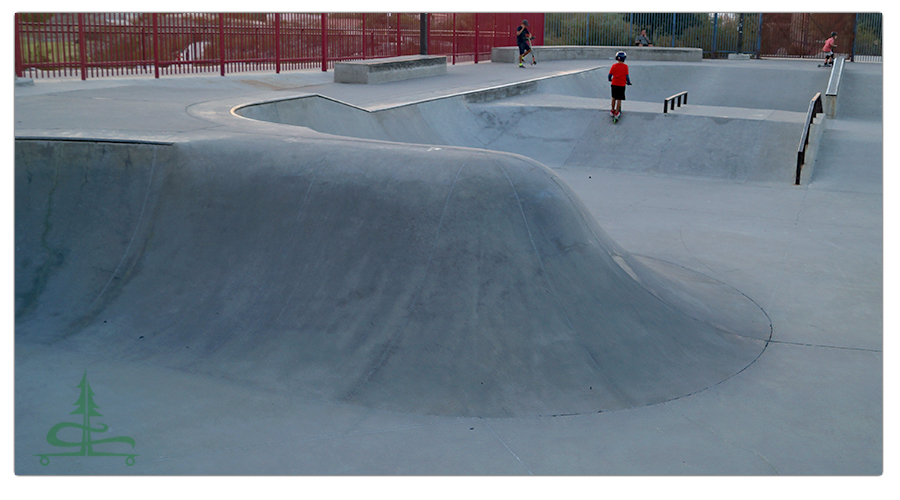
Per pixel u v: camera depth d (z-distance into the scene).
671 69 27.58
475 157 6.78
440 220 6.32
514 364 5.71
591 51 30.61
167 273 6.97
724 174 14.35
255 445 4.96
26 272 7.22
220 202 7.14
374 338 5.96
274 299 6.48
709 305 7.52
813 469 4.80
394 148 7.11
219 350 6.22
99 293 7.01
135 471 4.61
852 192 13.08
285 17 18.95
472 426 5.26
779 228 10.88
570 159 15.77
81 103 10.85
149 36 15.70
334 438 5.06
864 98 21.31
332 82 18.98
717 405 5.67
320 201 6.79
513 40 30.77
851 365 6.44
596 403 5.56
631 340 6.20
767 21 31.73
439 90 18.05
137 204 7.42
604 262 6.84
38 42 13.75
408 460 4.79
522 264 6.18
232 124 8.99
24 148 7.72
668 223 11.11
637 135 15.91
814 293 8.24
